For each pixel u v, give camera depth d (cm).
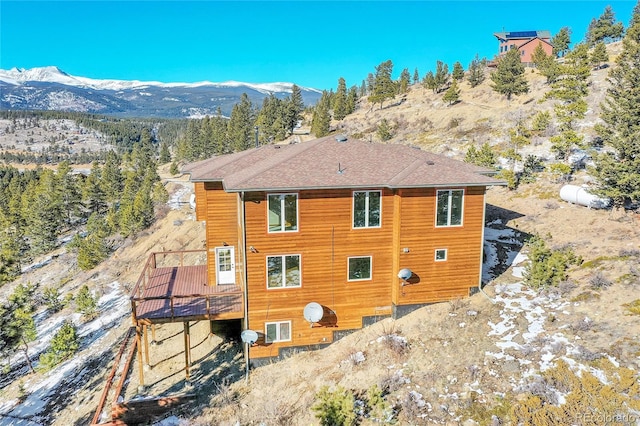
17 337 2577
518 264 2181
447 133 5181
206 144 9000
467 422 1276
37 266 5250
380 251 1883
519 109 5122
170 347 2203
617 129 2348
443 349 1605
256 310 1816
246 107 9438
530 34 8962
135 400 1711
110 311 3148
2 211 7300
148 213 5175
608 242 2116
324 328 1875
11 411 2194
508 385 1359
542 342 1497
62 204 6812
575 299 1711
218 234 2130
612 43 7125
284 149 2402
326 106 8381
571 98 3450
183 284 2175
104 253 4497
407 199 1820
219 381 1816
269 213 1762
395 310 1892
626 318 1513
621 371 1273
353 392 1509
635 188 2255
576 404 1209
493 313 1756
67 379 2331
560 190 2844
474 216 1895
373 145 2217
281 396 1623
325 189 1758
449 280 1919
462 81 8019
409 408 1364
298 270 1823
